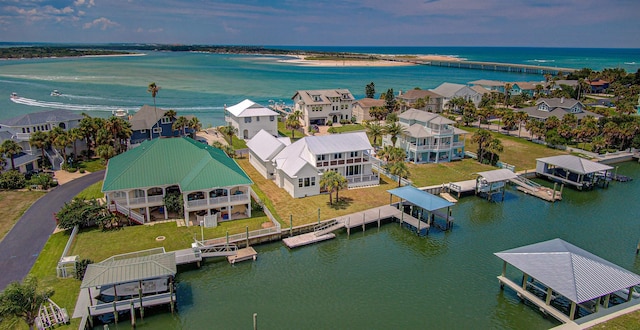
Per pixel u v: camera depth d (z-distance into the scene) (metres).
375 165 70.81
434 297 36.75
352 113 111.50
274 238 45.81
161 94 152.38
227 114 99.75
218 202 47.88
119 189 46.03
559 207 57.19
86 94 147.38
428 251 44.97
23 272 36.53
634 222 52.47
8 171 57.50
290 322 33.19
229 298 36.19
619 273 33.75
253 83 193.50
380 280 39.34
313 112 103.88
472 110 104.44
